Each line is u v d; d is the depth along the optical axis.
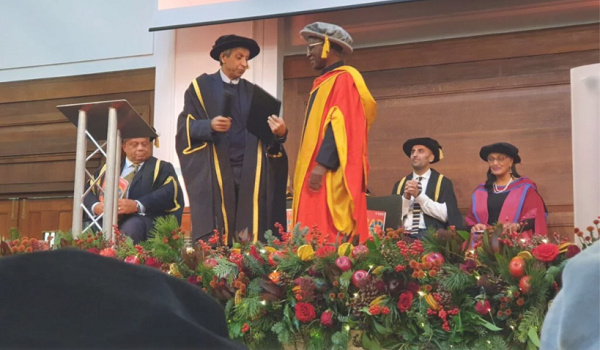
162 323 0.69
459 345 2.80
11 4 8.23
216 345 0.70
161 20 7.27
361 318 2.83
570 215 6.61
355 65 7.32
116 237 3.60
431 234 3.00
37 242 3.48
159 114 7.60
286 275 2.95
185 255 3.12
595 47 6.71
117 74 7.92
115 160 4.54
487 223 6.03
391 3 6.60
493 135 6.88
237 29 7.50
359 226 4.43
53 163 8.07
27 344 0.67
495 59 6.96
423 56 7.15
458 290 2.80
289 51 7.50
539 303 2.73
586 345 0.84
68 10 8.09
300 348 2.96
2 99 8.25
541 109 6.79
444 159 6.98
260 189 4.67
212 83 4.90
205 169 4.64
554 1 6.80
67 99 8.07
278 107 4.49
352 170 4.46
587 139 3.83
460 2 7.05
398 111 7.16
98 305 0.68
